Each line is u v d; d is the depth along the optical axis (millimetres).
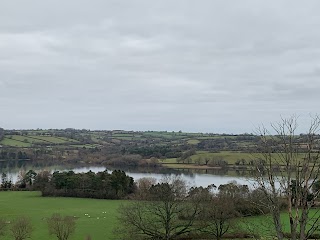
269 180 13391
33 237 59219
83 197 110000
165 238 56219
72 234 60906
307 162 12688
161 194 57688
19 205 94438
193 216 56500
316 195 12859
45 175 126500
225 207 54969
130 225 57219
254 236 17797
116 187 107938
